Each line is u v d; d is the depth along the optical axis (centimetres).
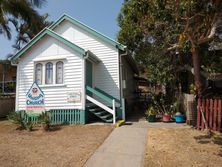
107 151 701
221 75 1505
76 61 1201
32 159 640
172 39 1316
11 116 1160
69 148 740
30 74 1260
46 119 1052
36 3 1955
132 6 1064
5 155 679
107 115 1231
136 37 1605
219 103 900
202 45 1368
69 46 1205
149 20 1058
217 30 1223
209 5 824
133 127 1045
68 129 1036
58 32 1544
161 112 1317
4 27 1923
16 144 806
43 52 1251
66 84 1202
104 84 1395
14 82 2228
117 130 983
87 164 598
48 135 937
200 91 1116
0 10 1769
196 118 1041
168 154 662
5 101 1603
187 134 878
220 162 593
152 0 912
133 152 688
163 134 891
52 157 654
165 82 1467
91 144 778
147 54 1686
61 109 1197
